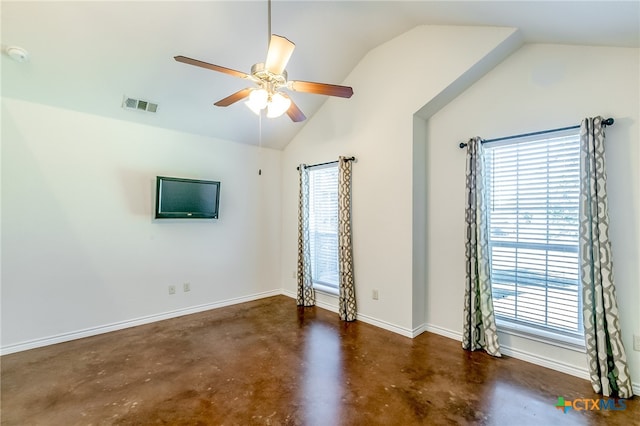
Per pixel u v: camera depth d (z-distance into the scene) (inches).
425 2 97.0
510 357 105.4
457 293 120.3
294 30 114.3
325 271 165.3
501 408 78.5
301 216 168.9
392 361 103.5
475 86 113.3
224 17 102.6
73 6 88.0
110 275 131.2
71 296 122.2
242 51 116.5
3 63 98.3
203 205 151.6
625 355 82.2
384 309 133.1
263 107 82.7
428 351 110.7
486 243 108.3
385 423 73.4
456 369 97.8
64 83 109.9
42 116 115.0
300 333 128.7
